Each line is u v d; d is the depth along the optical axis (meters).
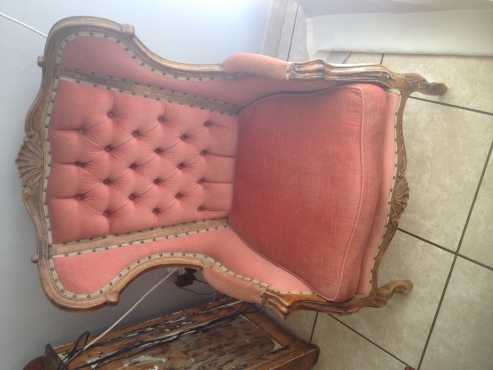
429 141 1.14
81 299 0.95
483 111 1.04
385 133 0.94
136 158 1.10
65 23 0.88
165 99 1.12
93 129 1.01
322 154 1.00
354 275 0.95
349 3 1.21
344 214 0.93
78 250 1.05
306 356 1.35
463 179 1.08
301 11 1.52
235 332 1.39
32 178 0.98
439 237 1.12
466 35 1.03
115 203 1.10
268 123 1.18
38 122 0.96
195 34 1.37
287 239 1.10
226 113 1.26
